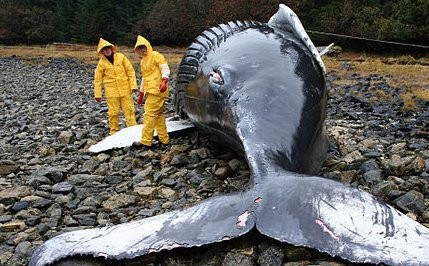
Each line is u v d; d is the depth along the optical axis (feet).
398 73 65.51
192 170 24.25
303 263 12.76
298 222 12.57
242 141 17.20
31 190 23.02
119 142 28.32
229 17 132.05
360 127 31.48
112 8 173.58
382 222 12.52
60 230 19.17
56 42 184.65
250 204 13.35
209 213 13.52
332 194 13.28
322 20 117.91
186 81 24.32
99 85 32.89
